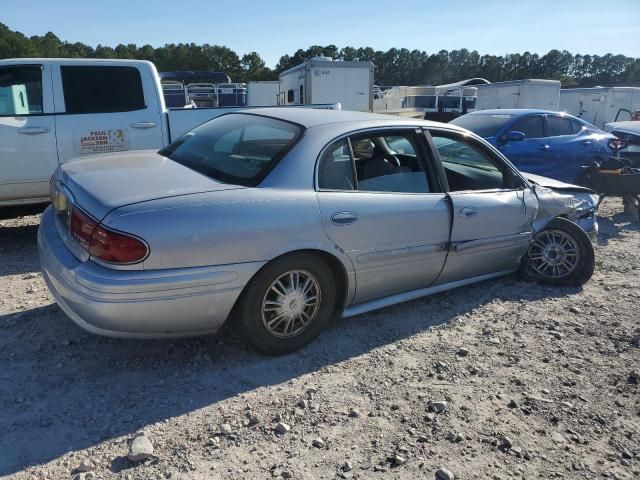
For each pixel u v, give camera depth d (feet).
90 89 19.20
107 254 9.05
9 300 13.56
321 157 11.13
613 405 9.96
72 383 9.99
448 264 13.25
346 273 11.42
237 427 8.89
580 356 11.69
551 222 15.42
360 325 12.75
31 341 11.43
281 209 10.24
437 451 8.52
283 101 59.93
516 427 9.20
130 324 9.31
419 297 13.43
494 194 13.97
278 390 10.00
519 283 15.79
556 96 61.26
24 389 9.73
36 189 18.56
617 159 27.14
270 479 7.78
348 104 50.85
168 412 9.23
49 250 10.39
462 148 13.93
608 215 27.25
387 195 11.93
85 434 8.60
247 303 10.29
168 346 11.40
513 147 28.63
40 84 18.47
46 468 7.82
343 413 9.39
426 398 9.93
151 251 9.11
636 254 19.65
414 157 12.92
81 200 9.78
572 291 15.44
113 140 19.45
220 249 9.61
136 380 10.16
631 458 8.60
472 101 77.46
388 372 10.77
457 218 13.00
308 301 11.13
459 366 11.10
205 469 7.93
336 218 10.91
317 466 8.09
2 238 19.74
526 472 8.16
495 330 12.81
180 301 9.43
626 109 68.44
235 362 10.90
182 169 11.36
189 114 20.70
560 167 29.78
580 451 8.70
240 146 11.73
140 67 19.97
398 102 77.41
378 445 8.60
